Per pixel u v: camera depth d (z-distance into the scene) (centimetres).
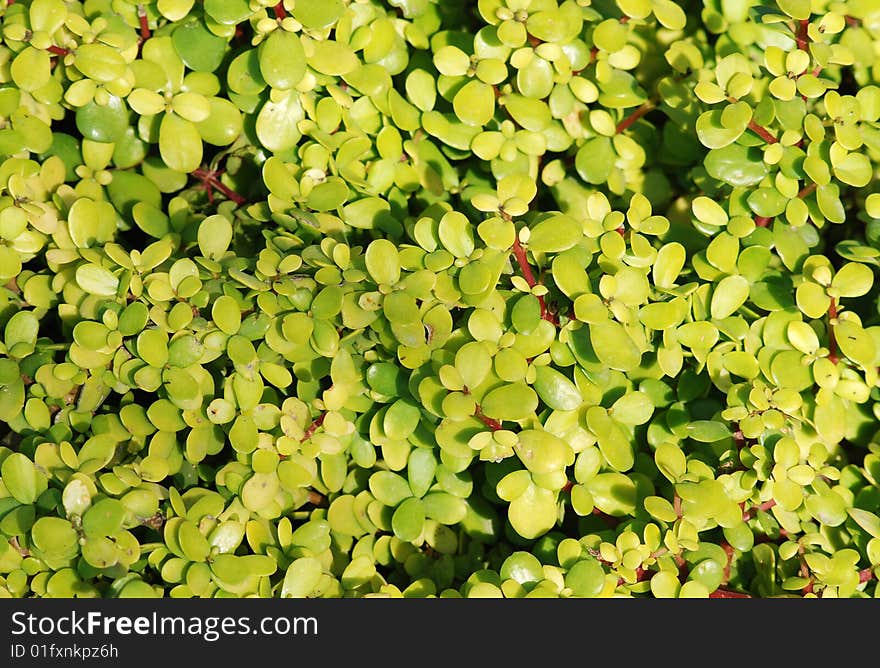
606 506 61
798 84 63
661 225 62
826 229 69
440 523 63
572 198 67
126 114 64
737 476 61
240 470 61
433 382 60
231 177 67
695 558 60
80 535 59
